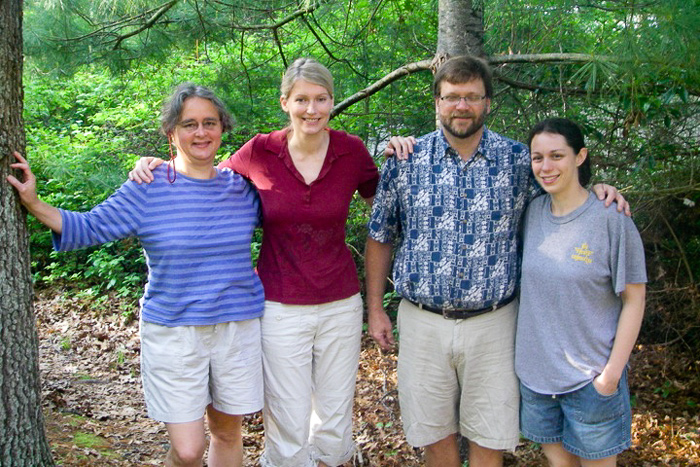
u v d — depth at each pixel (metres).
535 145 2.56
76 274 9.04
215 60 7.56
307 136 2.84
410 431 3.01
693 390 5.22
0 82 2.40
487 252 2.76
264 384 3.00
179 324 2.69
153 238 2.69
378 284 3.13
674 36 2.79
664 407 5.06
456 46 3.73
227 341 2.77
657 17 2.83
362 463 4.25
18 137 2.50
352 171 3.00
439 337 2.86
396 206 2.96
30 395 2.62
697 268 5.40
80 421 4.63
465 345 2.83
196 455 2.71
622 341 2.50
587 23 3.82
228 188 2.85
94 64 5.70
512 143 2.81
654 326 6.04
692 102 3.91
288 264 2.92
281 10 5.37
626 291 2.52
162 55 5.52
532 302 2.67
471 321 2.82
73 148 7.23
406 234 2.92
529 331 2.70
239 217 2.83
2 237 2.46
